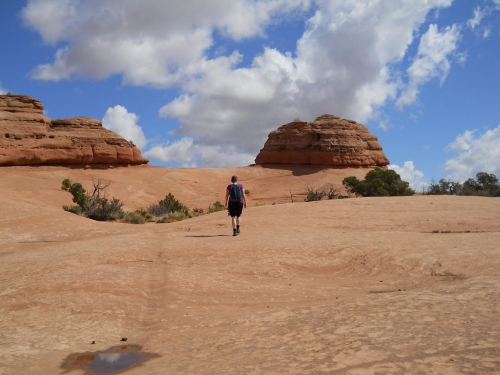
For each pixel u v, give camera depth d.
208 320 6.58
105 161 90.38
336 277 9.65
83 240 15.27
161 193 77.69
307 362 4.02
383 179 71.50
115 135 93.88
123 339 5.86
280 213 20.86
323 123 113.75
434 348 3.95
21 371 4.76
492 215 18.61
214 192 86.50
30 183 67.00
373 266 9.95
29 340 5.82
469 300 5.50
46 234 16.39
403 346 4.09
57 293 7.90
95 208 34.34
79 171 83.75
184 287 8.37
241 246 12.00
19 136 81.75
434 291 6.32
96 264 10.35
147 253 11.53
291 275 9.66
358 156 108.50
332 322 5.25
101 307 7.23
